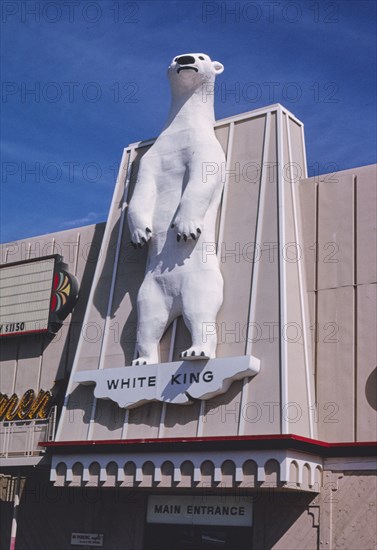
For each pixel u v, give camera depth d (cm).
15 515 2188
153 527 2070
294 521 1862
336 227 2030
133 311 2155
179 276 2036
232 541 1934
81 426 2105
